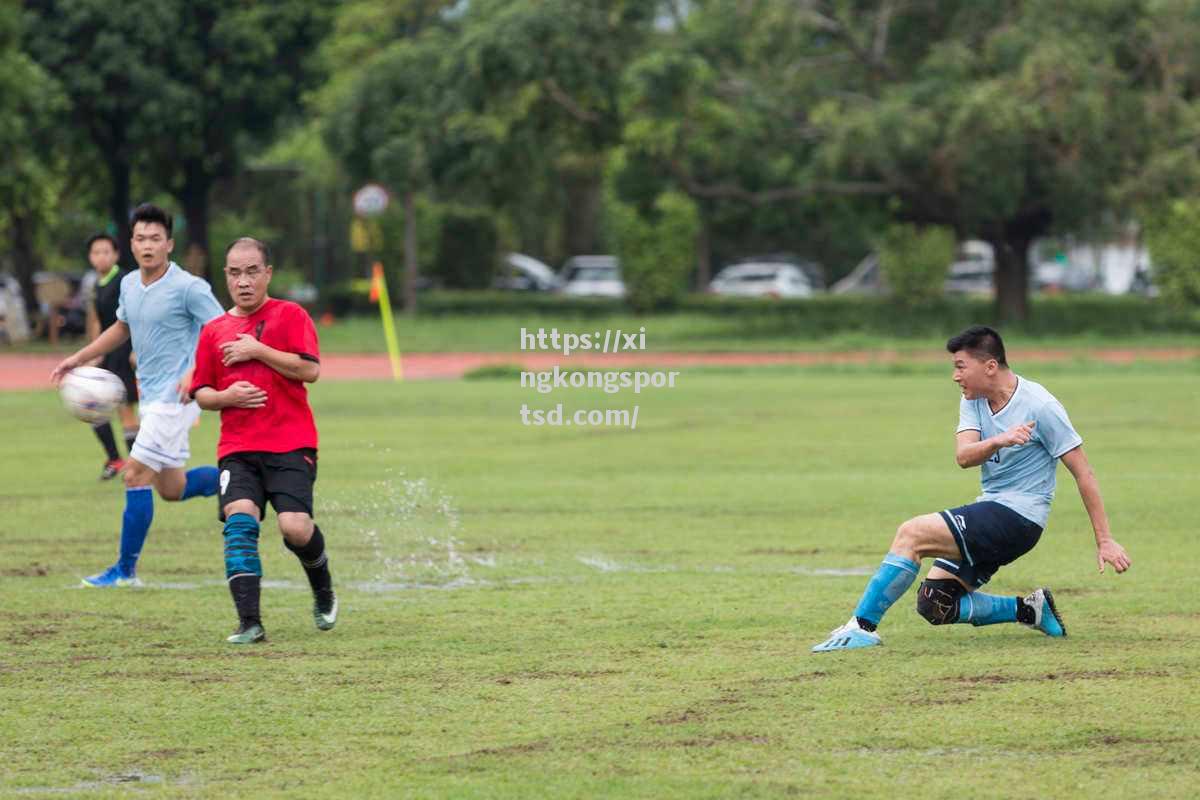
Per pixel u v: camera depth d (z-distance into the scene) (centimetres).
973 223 15138
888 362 11912
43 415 8125
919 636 2942
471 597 3384
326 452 6262
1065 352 13088
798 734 2256
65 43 15925
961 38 14875
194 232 17738
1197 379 10088
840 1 15238
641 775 2067
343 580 3616
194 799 1981
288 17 16588
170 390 3503
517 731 2292
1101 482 5234
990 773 2066
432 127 15862
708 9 15225
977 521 2797
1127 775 2055
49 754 2188
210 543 4156
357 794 1997
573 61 14938
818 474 5531
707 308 19425
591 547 4038
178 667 2722
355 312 19150
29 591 3462
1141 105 14188
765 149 15100
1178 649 2800
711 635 2956
